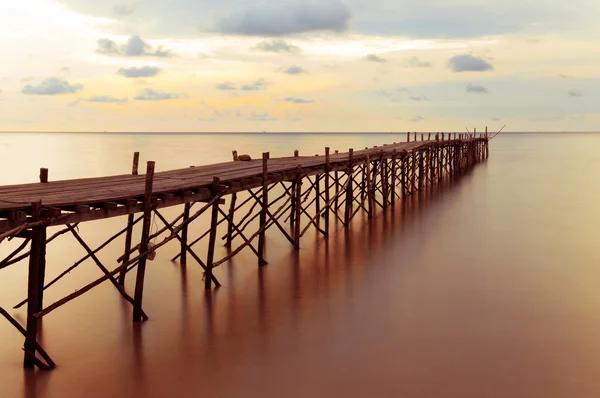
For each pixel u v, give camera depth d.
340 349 9.71
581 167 49.69
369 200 21.94
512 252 16.48
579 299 12.25
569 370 8.98
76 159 58.78
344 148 85.44
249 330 10.53
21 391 8.24
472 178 38.91
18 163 52.41
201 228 19.91
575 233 19.31
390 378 8.70
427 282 13.46
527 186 33.75
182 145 102.75
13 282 13.35
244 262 15.20
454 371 8.93
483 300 12.19
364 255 16.02
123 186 12.01
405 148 28.80
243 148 87.81
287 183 33.75
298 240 16.58
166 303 11.93
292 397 8.16
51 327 10.59
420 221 21.41
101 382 8.54
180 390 8.34
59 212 8.92
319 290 12.84
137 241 17.91
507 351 9.64
